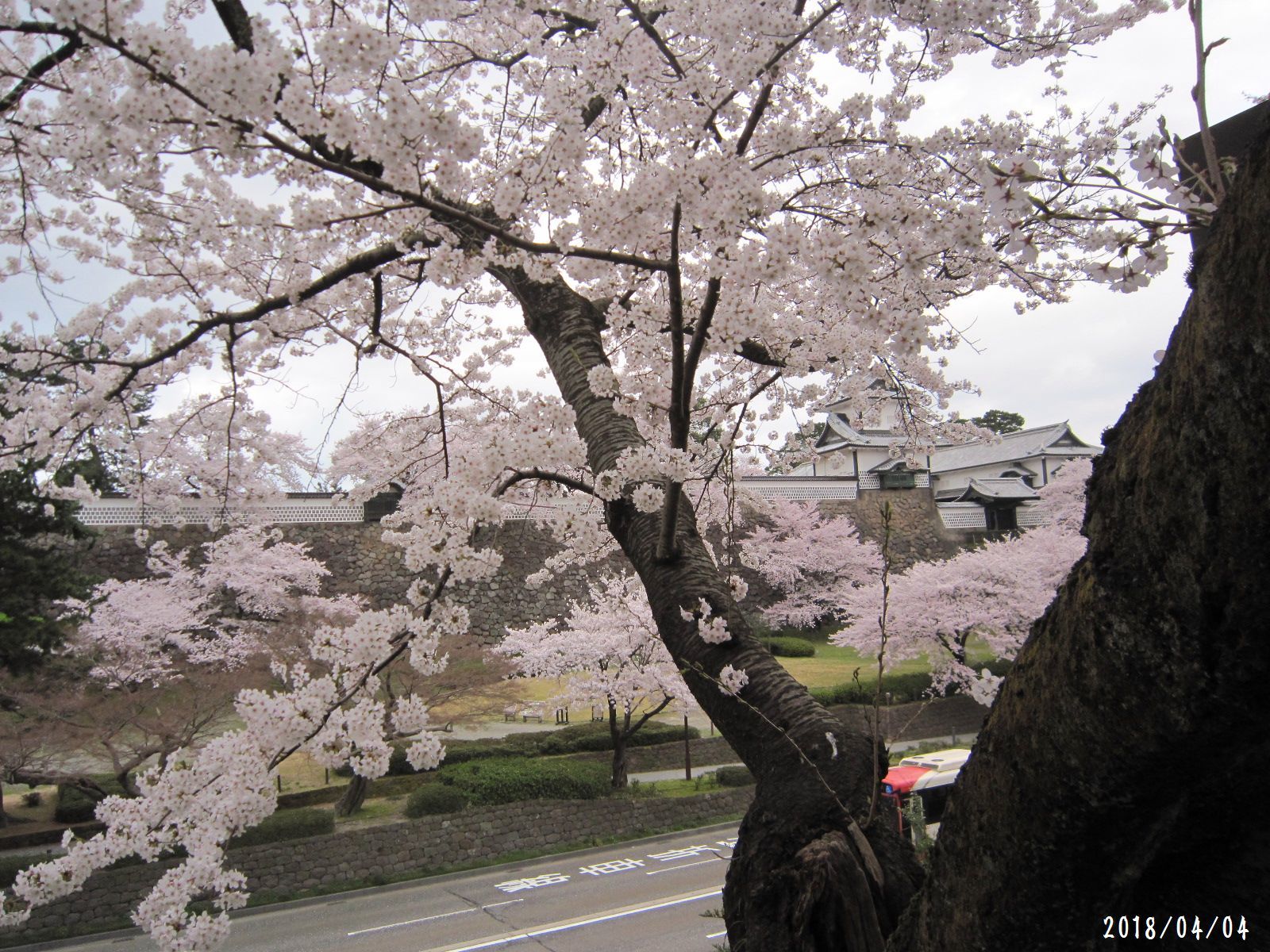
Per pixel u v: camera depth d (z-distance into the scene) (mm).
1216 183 1430
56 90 2521
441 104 3271
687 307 3430
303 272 3799
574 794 12266
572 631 13852
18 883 2404
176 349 2902
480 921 8922
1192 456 950
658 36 2510
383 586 19094
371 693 2648
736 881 2209
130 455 4977
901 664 19828
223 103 1897
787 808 2152
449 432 6008
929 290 3725
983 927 1452
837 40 2680
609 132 3740
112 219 4277
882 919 1978
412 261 3412
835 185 3273
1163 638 1017
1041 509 24609
